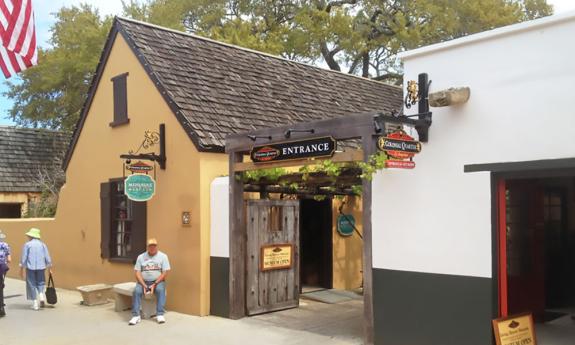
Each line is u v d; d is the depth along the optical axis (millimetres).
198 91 11680
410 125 7180
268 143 8969
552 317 8867
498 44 6672
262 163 9125
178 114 10734
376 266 7664
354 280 13258
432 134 7191
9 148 21516
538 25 6301
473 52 6902
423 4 25734
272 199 10477
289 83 14484
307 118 13000
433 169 7148
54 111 25531
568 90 6098
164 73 11555
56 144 22750
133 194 10500
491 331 6574
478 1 25672
